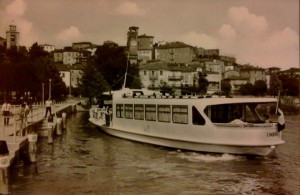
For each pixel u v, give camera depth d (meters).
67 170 22.23
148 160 24.75
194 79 104.88
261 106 79.12
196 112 25.45
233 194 18.22
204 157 25.14
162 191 18.44
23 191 17.95
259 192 18.56
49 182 19.59
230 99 25.39
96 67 77.88
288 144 32.78
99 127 39.03
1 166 16.02
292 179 20.70
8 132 25.67
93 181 19.97
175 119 27.11
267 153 24.45
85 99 87.62
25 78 57.97
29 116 33.75
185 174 21.38
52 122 34.16
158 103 28.59
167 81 103.50
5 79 56.34
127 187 18.95
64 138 34.69
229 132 24.27
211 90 113.75
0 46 69.69
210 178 20.64
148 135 29.59
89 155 26.64
